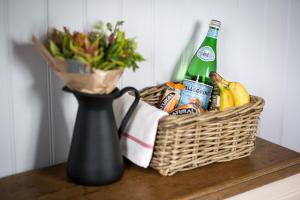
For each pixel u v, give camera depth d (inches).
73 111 36.7
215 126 34.3
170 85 39.1
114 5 36.5
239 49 49.2
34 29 32.5
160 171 33.6
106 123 30.6
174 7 40.8
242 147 38.4
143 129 32.6
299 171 38.7
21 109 33.5
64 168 35.2
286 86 57.5
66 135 36.9
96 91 29.0
